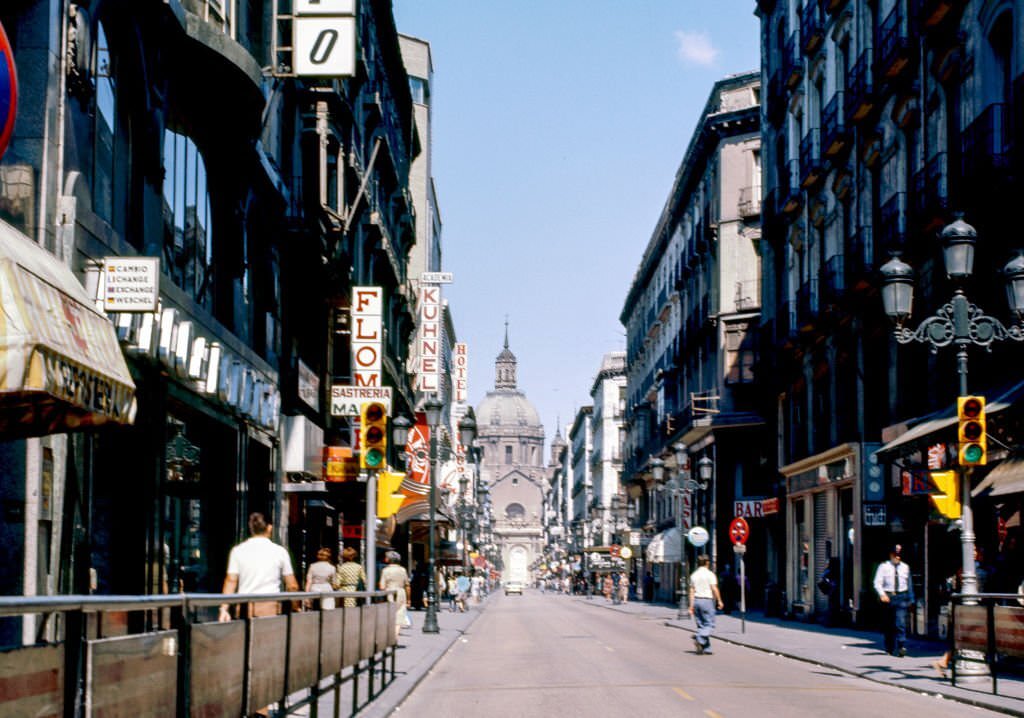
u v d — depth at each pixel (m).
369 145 37.28
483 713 13.71
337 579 21.61
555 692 16.00
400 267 48.62
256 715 8.23
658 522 71.44
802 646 24.67
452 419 99.31
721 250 51.91
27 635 4.69
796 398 39.59
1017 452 19.19
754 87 53.44
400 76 45.31
